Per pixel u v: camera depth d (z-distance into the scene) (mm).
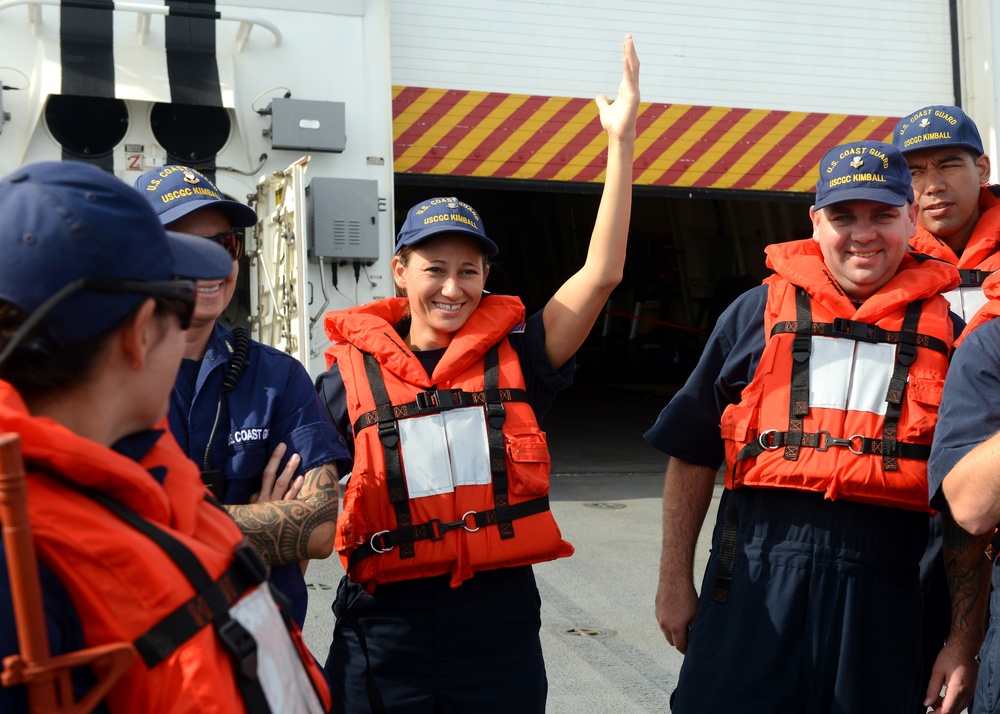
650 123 8234
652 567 5594
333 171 7199
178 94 6684
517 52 7926
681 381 14734
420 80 7738
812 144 8570
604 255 2502
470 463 2398
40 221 1109
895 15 8742
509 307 2564
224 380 2150
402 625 2381
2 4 6305
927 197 3301
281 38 7051
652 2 8195
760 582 2453
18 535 1009
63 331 1120
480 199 17516
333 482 2152
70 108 6688
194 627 1144
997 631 2016
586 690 3938
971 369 2129
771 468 2424
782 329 2537
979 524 2010
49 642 1070
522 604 2449
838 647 2383
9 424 1074
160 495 1188
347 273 7168
